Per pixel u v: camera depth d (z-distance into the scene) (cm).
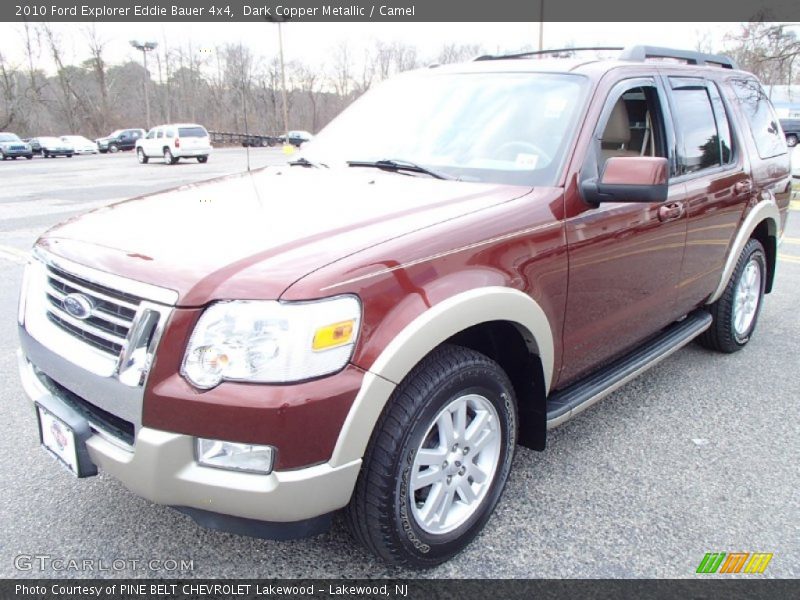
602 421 367
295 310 193
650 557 254
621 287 312
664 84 358
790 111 2814
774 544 262
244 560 252
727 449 337
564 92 310
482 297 231
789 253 813
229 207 263
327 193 278
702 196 368
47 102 6981
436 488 238
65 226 270
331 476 203
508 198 265
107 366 211
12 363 443
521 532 269
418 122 339
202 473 199
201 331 195
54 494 292
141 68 7444
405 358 209
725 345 457
